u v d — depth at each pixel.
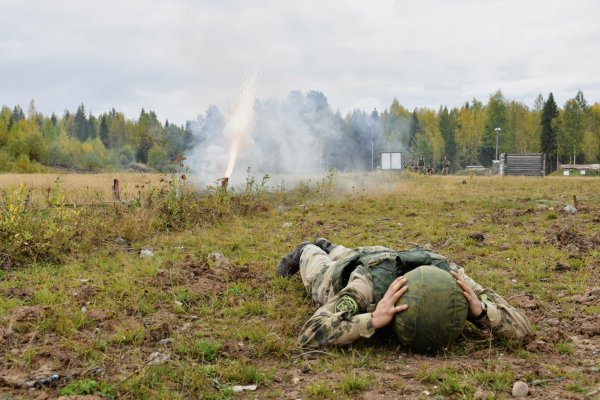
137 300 6.22
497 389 4.18
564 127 97.19
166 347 5.00
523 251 9.40
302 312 6.05
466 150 104.25
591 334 5.52
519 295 6.96
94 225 10.10
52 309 5.48
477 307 4.93
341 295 5.10
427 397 4.08
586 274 7.80
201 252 9.29
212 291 6.74
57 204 10.86
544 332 5.54
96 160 72.69
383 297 4.92
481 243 10.39
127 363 4.57
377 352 4.96
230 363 4.66
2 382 4.07
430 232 11.48
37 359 4.49
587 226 12.11
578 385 4.23
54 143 72.19
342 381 4.27
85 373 4.27
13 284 6.96
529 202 17.44
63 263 8.29
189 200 12.91
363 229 12.14
